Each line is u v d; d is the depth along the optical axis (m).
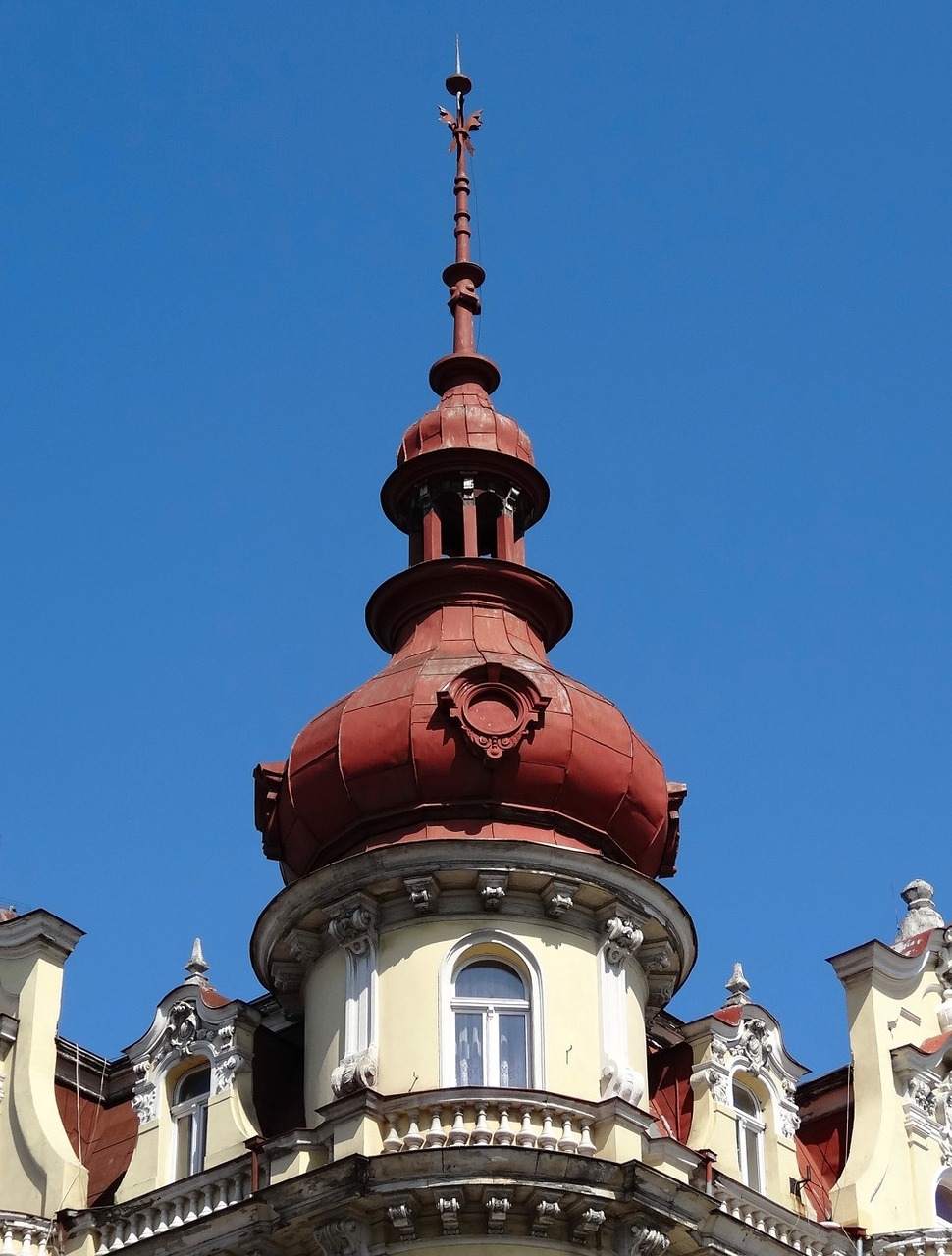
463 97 50.03
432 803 40.06
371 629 44.44
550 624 44.16
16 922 43.88
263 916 40.69
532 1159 36.62
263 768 42.16
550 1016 38.84
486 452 44.72
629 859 41.12
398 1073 38.38
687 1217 38.00
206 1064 41.31
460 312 47.72
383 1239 36.84
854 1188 42.59
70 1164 41.38
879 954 45.44
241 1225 37.94
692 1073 41.50
